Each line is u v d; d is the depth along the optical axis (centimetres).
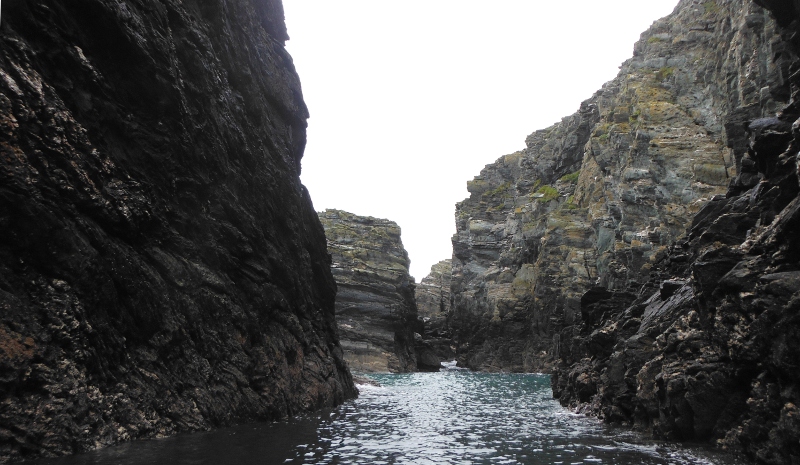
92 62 1662
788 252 1370
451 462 1548
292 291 3050
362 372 8188
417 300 15262
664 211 6278
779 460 1257
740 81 5384
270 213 2942
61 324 1361
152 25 1925
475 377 7131
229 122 2528
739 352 1452
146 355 1730
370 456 1611
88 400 1417
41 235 1350
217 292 2214
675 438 1794
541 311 8569
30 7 1432
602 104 8525
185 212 2106
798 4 1912
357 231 10288
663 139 6644
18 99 1336
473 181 12462
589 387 2956
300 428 2136
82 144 1552
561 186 9575
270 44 3478
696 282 1739
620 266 6488
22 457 1227
